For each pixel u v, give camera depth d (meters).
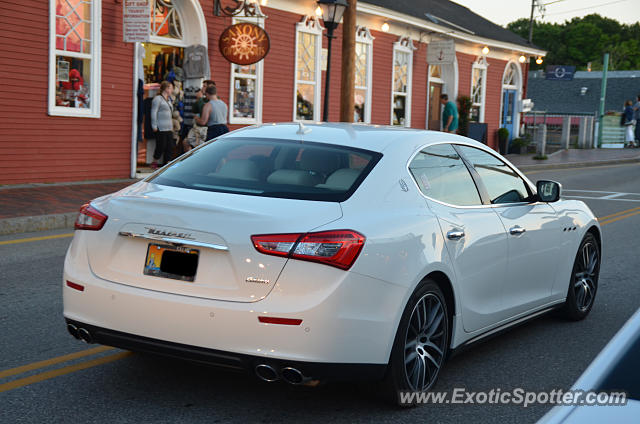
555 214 5.66
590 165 26.61
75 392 4.21
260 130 4.82
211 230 3.69
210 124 14.30
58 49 12.78
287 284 3.56
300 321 3.51
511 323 5.21
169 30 15.26
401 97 23.02
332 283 3.57
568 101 74.25
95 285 3.88
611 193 17.44
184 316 3.64
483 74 27.31
